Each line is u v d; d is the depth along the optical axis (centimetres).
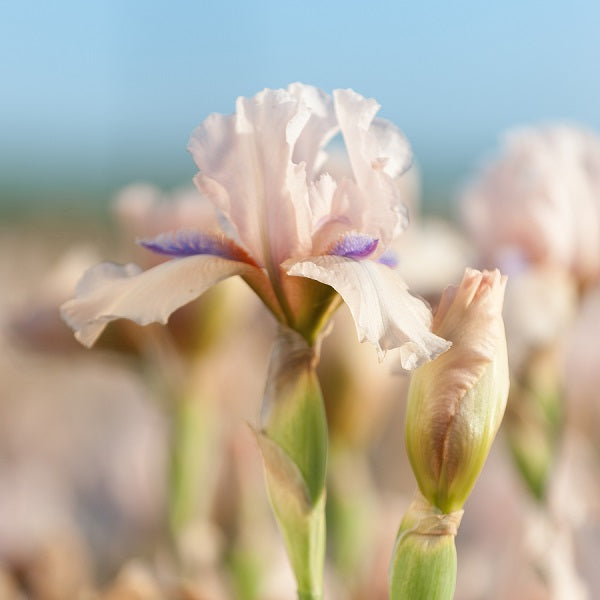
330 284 43
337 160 57
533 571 60
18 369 104
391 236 45
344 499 62
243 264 46
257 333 69
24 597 67
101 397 104
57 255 141
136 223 64
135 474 87
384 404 64
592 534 65
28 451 98
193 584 59
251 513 63
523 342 61
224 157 46
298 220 45
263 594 63
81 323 46
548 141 66
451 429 44
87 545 74
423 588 45
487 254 66
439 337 43
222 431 66
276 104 45
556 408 61
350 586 62
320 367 63
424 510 45
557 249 64
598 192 65
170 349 65
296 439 46
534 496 61
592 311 69
